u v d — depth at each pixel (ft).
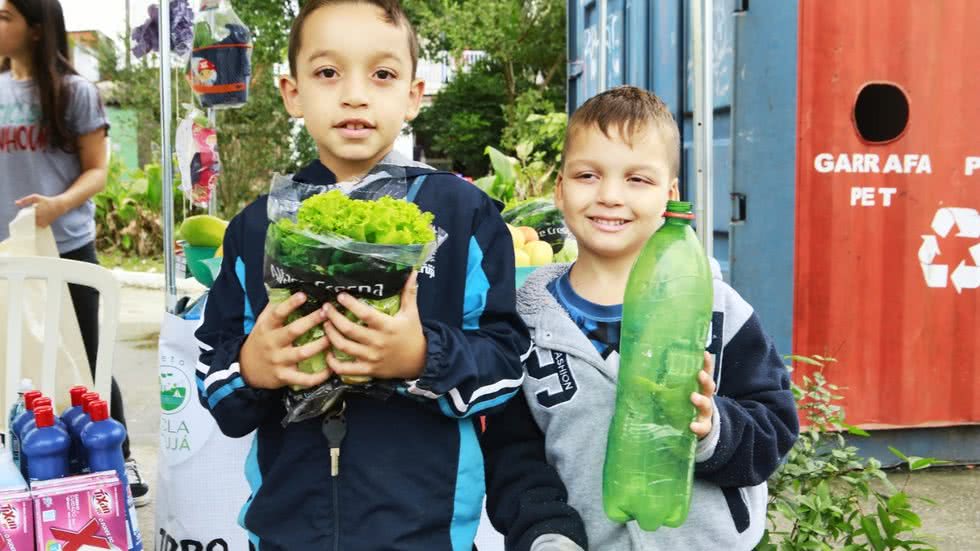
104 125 11.35
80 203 11.09
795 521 7.94
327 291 4.27
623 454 4.81
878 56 12.50
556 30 61.00
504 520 5.40
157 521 8.16
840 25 12.35
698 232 8.56
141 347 23.41
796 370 12.76
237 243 5.30
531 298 5.70
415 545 4.78
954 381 13.21
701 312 4.76
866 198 12.71
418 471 4.87
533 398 5.49
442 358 4.59
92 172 11.28
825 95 12.44
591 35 19.12
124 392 18.69
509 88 63.21
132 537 6.73
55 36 10.73
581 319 5.49
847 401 12.95
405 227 4.28
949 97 12.77
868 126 13.58
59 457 6.53
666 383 4.73
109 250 42.39
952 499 12.31
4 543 5.98
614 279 5.46
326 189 4.87
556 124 43.27
